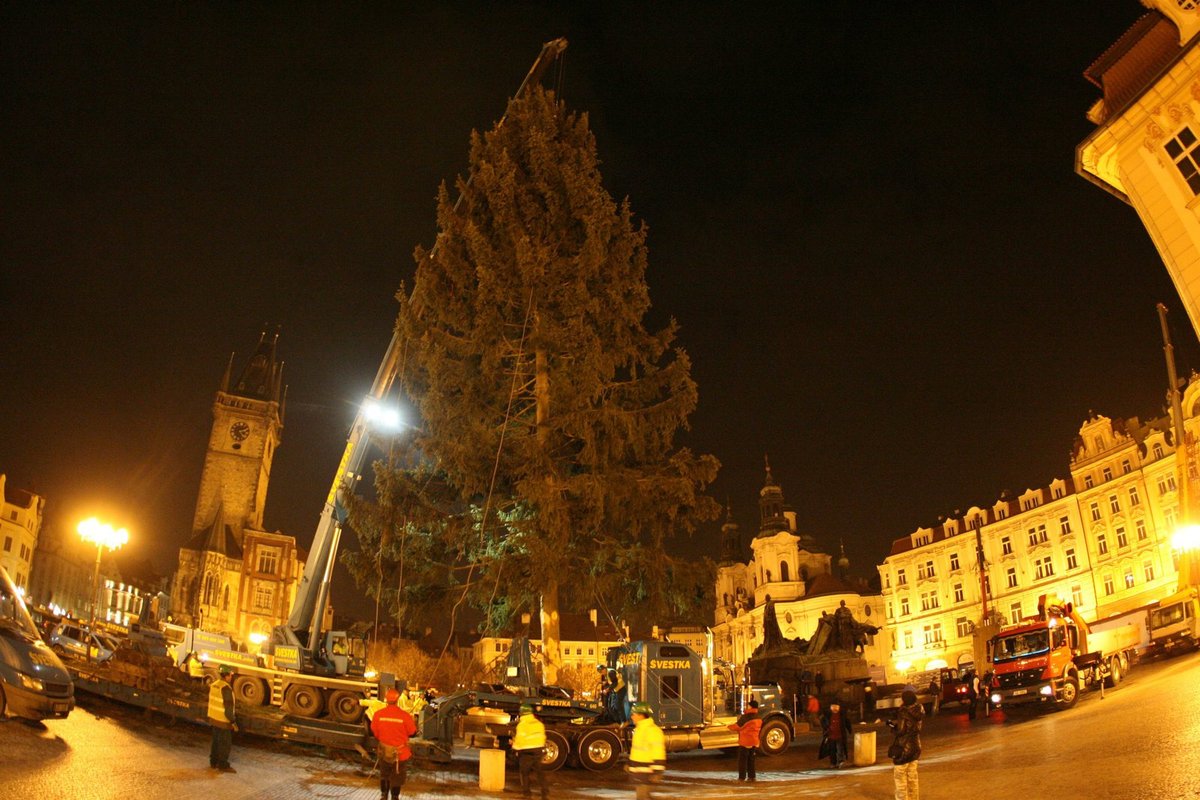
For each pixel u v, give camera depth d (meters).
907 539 94.81
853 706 35.72
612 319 27.70
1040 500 78.50
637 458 26.73
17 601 16.95
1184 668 28.11
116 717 19.27
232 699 15.16
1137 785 11.53
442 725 18.86
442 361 25.89
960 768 16.16
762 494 124.00
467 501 26.30
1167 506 66.62
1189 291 24.59
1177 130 25.22
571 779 18.09
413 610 25.39
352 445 23.98
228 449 118.38
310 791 14.02
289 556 112.50
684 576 25.25
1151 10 26.89
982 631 45.72
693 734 20.81
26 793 10.86
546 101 31.61
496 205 28.17
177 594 102.62
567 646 113.19
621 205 29.48
